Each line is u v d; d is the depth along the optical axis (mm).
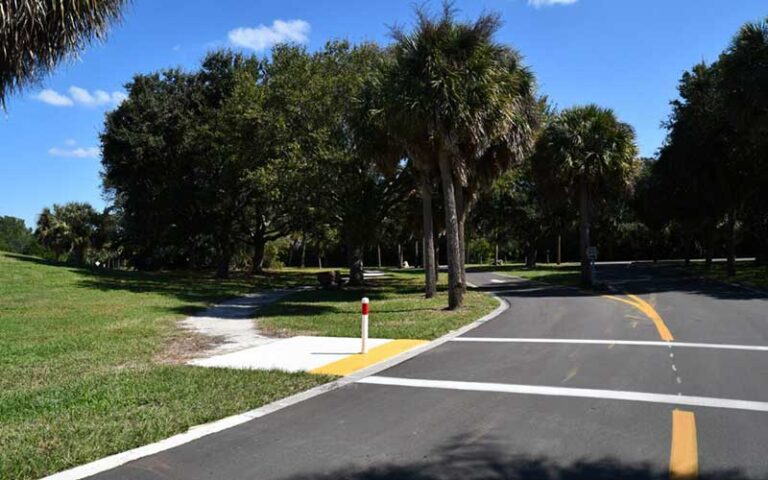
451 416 6387
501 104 16875
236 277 38875
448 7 16859
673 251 63312
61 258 69125
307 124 27859
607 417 6203
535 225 50719
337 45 29453
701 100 28297
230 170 33000
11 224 95438
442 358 9641
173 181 35562
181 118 34312
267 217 40531
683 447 5277
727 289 21453
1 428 6121
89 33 8945
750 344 10164
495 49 17438
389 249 76062
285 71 29250
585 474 4734
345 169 26734
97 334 12648
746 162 28266
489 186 22125
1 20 7785
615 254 65375
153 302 19938
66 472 4988
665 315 14211
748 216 38156
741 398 6820
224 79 35688
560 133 26000
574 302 18219
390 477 4781
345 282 33062
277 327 14023
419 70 16750
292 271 52000
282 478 4809
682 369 8336
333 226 30203
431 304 19250
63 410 6762
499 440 5586
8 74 8742
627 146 25812
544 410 6504
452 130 16516
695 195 33344
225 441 5734
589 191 26922
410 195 28922
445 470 4898
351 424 6203
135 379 8258
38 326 13758
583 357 9359
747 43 22609
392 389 7645
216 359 9930
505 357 9555
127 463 5180
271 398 7297
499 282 30875
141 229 38312
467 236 55156
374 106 21078
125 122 34844
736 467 4812
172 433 5980
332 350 10641
